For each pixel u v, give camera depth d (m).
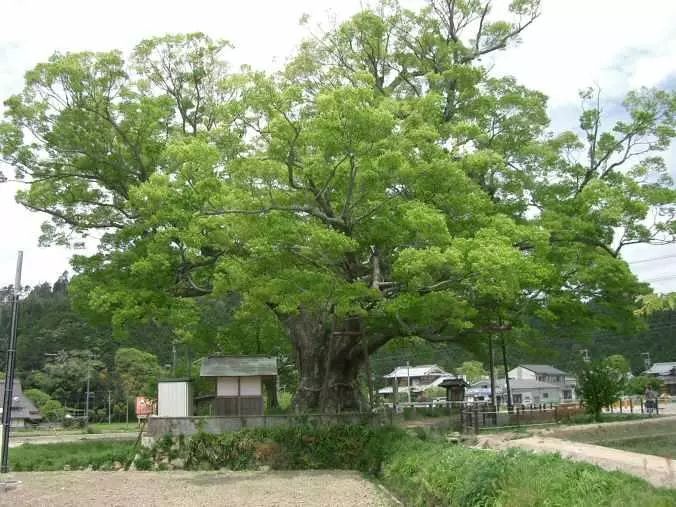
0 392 57.31
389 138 17.06
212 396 27.11
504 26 26.02
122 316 20.47
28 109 22.31
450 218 19.27
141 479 19.50
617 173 24.52
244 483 18.50
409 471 15.32
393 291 19.97
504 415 28.44
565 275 22.44
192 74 25.39
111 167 23.94
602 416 29.23
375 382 70.06
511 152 24.38
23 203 23.95
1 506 15.24
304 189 18.50
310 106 20.03
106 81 22.66
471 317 21.78
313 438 21.86
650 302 7.59
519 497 9.25
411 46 25.50
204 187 17.36
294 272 18.02
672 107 23.38
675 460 12.99
